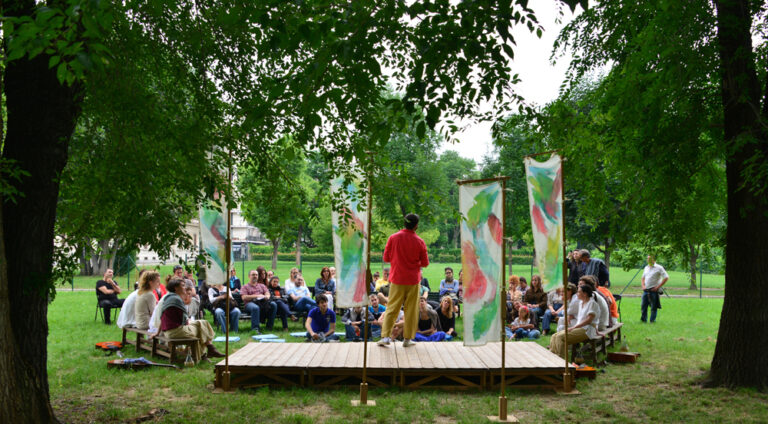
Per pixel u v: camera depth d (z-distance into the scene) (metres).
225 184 6.94
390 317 9.67
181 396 7.66
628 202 8.75
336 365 8.19
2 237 4.99
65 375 8.81
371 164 6.45
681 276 43.44
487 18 4.35
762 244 7.77
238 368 8.09
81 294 23.05
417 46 4.65
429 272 44.84
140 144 6.62
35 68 5.59
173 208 6.95
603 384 8.39
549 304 13.70
